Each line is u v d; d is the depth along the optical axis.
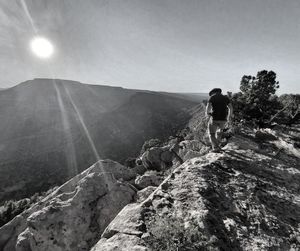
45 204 7.68
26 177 102.75
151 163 15.25
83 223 5.37
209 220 3.07
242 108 14.02
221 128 6.08
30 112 180.00
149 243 2.68
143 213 3.45
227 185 4.29
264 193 4.09
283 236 2.97
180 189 4.09
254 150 6.55
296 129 10.46
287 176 4.89
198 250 2.49
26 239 5.72
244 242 2.79
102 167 9.27
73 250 4.78
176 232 2.74
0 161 119.12
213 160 5.49
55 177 102.44
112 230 3.22
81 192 6.15
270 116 13.82
